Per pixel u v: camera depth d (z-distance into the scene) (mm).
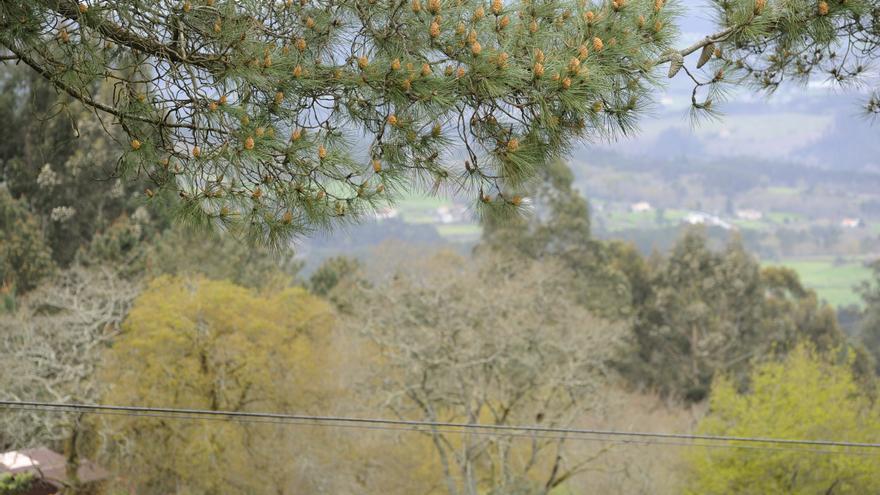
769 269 49500
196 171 4445
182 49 4422
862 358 43250
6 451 17750
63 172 29484
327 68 4484
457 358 20359
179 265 31625
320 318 26422
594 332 24328
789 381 20844
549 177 41781
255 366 21469
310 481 20922
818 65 5211
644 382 42688
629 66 4512
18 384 18547
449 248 42188
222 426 20734
